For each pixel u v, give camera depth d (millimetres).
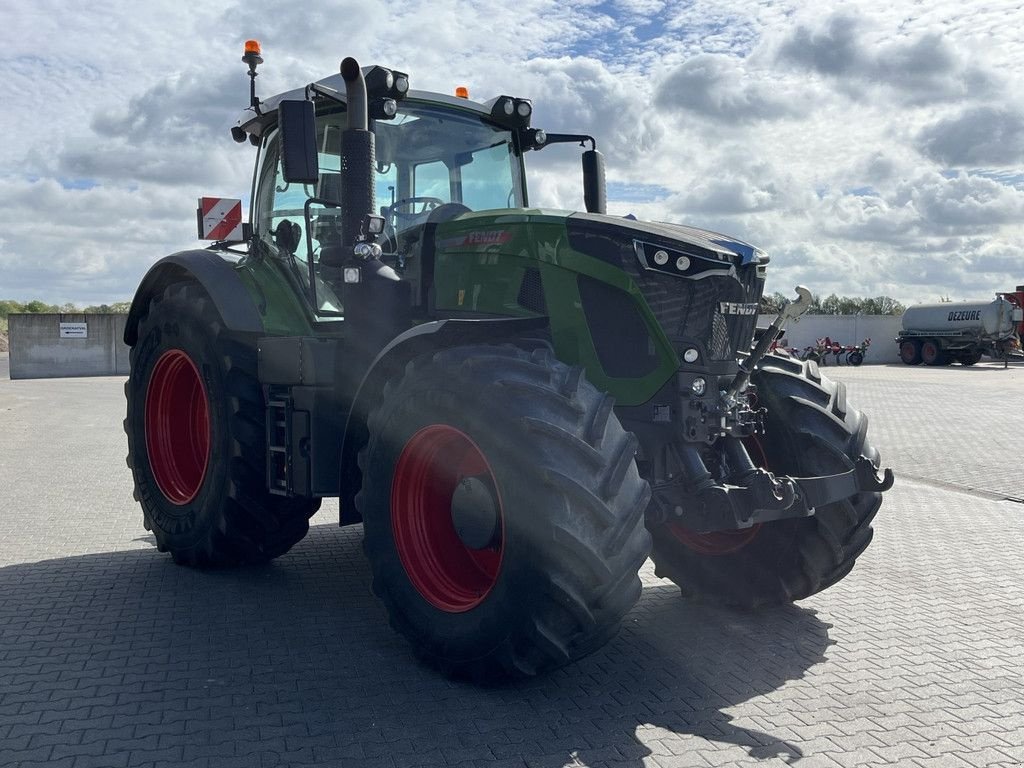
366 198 4395
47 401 16547
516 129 5523
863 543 4445
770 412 4520
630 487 3373
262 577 5238
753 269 4152
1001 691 3656
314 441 4484
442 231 4539
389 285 4398
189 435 5711
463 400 3502
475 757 3021
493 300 4266
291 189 5285
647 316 3881
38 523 6586
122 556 5668
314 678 3697
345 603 4738
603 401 3514
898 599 4949
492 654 3453
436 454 3854
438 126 5176
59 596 4785
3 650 3967
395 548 3824
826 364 34250
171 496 5543
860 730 3275
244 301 4965
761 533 4562
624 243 3926
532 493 3270
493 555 3971
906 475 9211
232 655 3947
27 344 24359
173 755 3004
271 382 4812
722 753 3074
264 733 3178
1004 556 5930
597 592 3254
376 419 3906
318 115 5090
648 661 3979
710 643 4227
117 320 25125
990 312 31266
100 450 10344
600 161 5539
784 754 3070
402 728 3238
